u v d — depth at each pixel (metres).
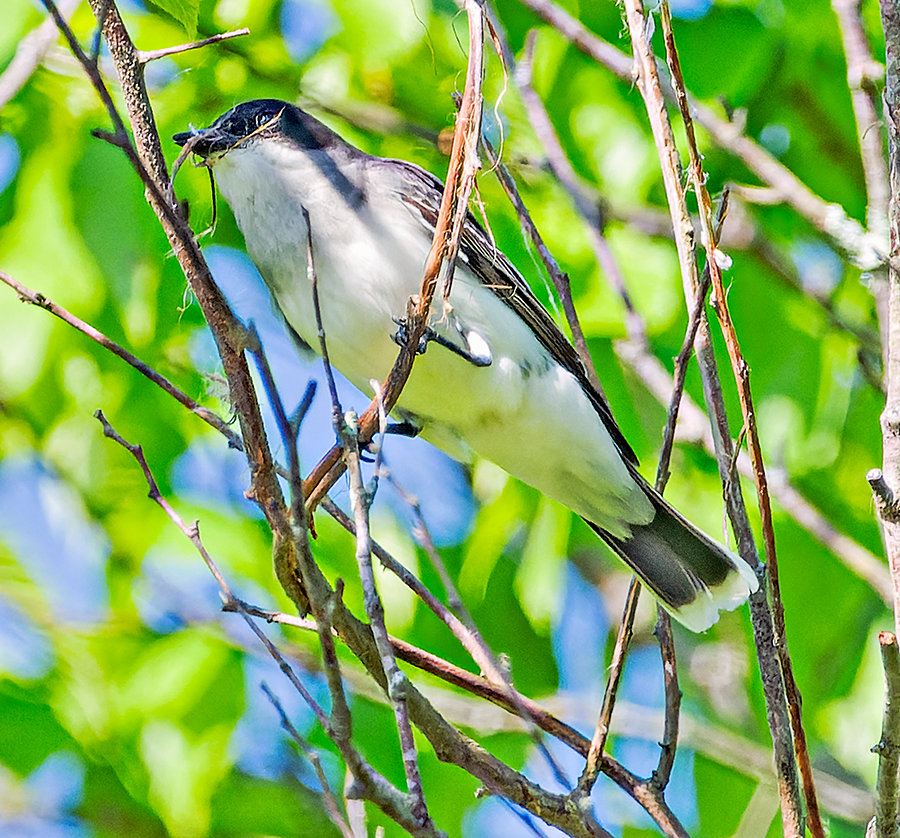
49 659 8.72
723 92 9.21
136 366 5.54
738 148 8.63
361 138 9.52
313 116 8.68
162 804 8.30
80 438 8.94
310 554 4.59
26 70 7.82
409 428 8.39
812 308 9.26
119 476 9.00
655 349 9.14
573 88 9.47
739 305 9.27
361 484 4.63
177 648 8.59
